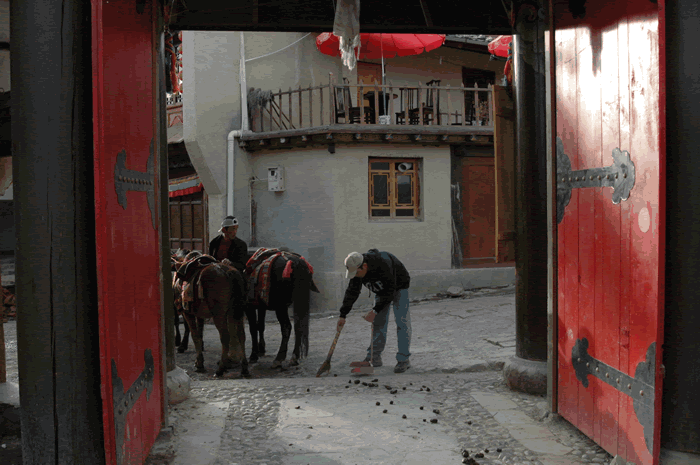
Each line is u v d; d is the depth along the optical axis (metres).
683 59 2.79
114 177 2.74
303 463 3.47
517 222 4.86
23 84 2.52
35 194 2.52
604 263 3.34
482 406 4.48
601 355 3.39
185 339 7.90
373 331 6.23
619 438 3.18
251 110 12.01
